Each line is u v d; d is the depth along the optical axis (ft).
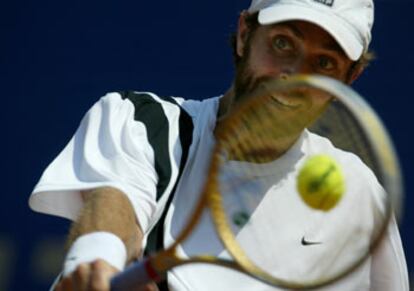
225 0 85.30
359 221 48.39
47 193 46.70
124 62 85.87
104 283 38.09
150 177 45.80
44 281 83.66
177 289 45.50
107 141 46.57
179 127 47.78
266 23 45.80
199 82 85.25
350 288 48.60
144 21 86.02
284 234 47.37
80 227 42.11
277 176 47.44
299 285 38.81
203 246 46.29
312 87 37.22
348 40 45.93
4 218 84.79
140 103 48.39
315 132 46.57
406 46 83.87
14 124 86.02
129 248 42.80
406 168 82.53
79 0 86.58
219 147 40.04
